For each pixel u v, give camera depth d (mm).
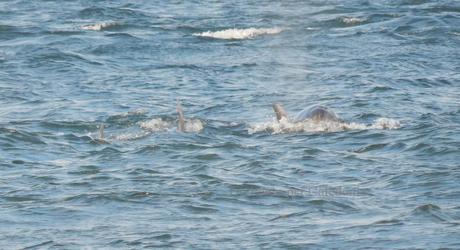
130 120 71188
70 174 55844
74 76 91875
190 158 59094
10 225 46250
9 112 76250
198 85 87750
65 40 109750
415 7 127875
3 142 63312
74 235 44625
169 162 58281
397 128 66562
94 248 42875
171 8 133250
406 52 101688
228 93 83812
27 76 91625
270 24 119312
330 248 42031
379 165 56719
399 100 78688
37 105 78875
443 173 53375
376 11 125938
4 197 50906
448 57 99750
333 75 90812
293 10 127875
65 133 67250
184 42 109062
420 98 79938
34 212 48094
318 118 67375
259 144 63031
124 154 60625
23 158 60188
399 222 45000
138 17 125625
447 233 43188
